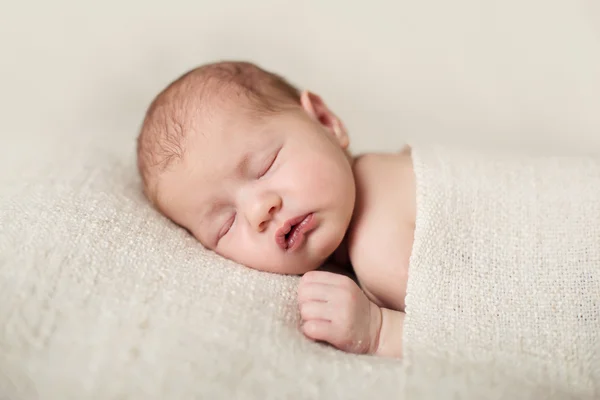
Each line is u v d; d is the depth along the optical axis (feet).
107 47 5.69
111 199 3.54
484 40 5.39
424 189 3.33
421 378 2.51
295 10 5.59
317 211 3.43
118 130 5.62
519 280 3.05
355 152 5.42
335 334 2.91
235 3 5.62
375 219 3.56
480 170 3.43
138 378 2.47
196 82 3.93
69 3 5.62
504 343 2.84
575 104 5.21
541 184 3.35
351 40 5.55
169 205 3.74
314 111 4.03
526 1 5.33
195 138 3.65
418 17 5.46
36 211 3.18
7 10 5.61
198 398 2.44
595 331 2.89
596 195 3.24
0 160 3.92
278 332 2.75
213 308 2.78
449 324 2.92
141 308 2.71
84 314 2.66
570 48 5.26
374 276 3.48
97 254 2.98
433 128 5.45
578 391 2.71
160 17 5.66
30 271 2.78
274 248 3.43
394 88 5.51
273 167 3.55
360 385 2.50
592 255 3.07
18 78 5.71
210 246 3.67
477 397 2.44
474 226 3.23
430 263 3.12
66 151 4.16
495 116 5.35
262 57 5.66
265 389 2.48
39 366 2.53
